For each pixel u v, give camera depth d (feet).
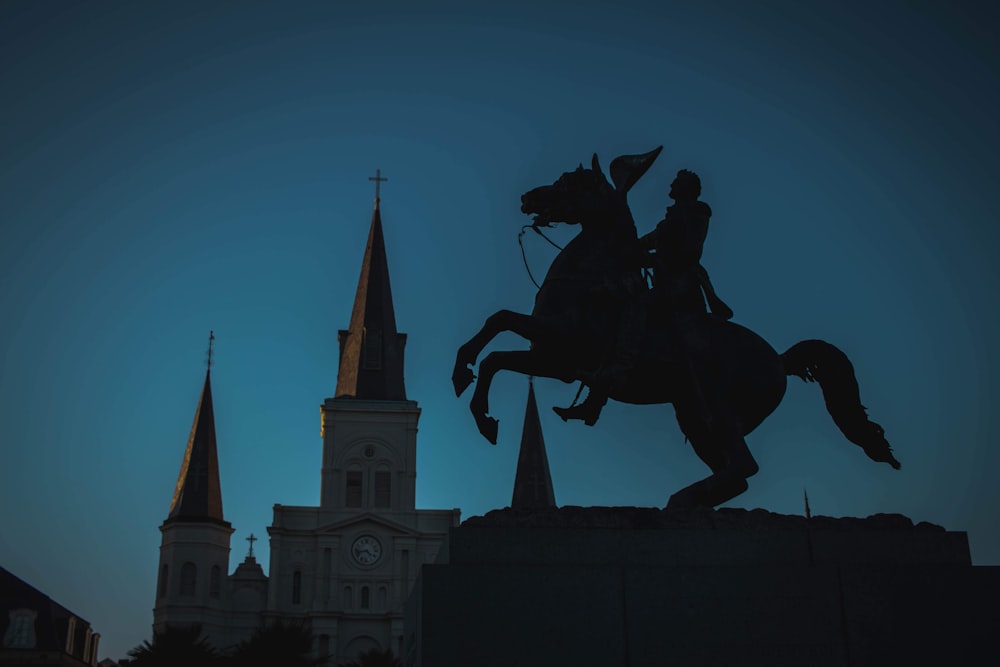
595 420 25.50
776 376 26.18
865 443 26.94
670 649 21.50
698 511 23.26
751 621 21.86
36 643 173.78
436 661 20.85
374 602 237.66
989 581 22.66
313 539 241.96
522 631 21.20
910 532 23.49
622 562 22.25
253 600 239.50
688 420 26.35
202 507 241.35
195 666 133.08
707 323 26.03
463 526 22.45
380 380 257.14
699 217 26.78
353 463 248.52
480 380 25.13
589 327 24.91
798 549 22.93
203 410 253.85
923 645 22.15
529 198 27.37
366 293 269.23
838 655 21.89
